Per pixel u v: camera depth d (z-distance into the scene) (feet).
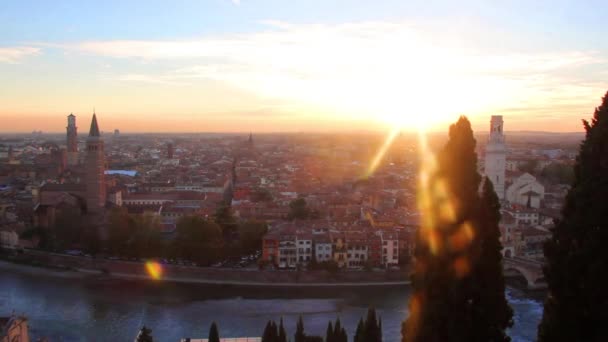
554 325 165.17
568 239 163.32
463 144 185.88
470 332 180.04
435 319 184.24
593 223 156.76
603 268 154.30
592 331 159.02
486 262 180.96
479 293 180.24
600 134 157.38
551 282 167.22
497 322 181.57
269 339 479.00
